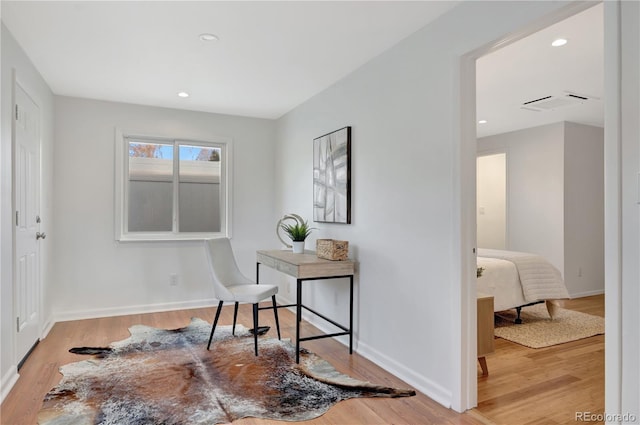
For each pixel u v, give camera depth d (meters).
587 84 3.66
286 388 2.48
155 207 4.51
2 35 2.43
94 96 4.05
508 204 5.80
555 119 5.06
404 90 2.70
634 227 1.45
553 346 3.35
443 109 2.36
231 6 2.28
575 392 2.50
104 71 3.33
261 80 3.55
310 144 4.07
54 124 3.97
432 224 2.44
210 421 2.08
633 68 1.45
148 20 2.45
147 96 4.05
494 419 2.16
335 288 3.54
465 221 2.26
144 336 3.50
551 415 2.21
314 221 3.95
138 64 3.18
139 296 4.35
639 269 1.43
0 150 2.36
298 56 3.00
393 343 2.79
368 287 3.08
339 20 2.45
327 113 3.73
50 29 2.56
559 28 2.56
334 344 3.38
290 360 2.96
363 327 3.14
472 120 2.30
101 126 4.18
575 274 5.29
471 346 2.28
